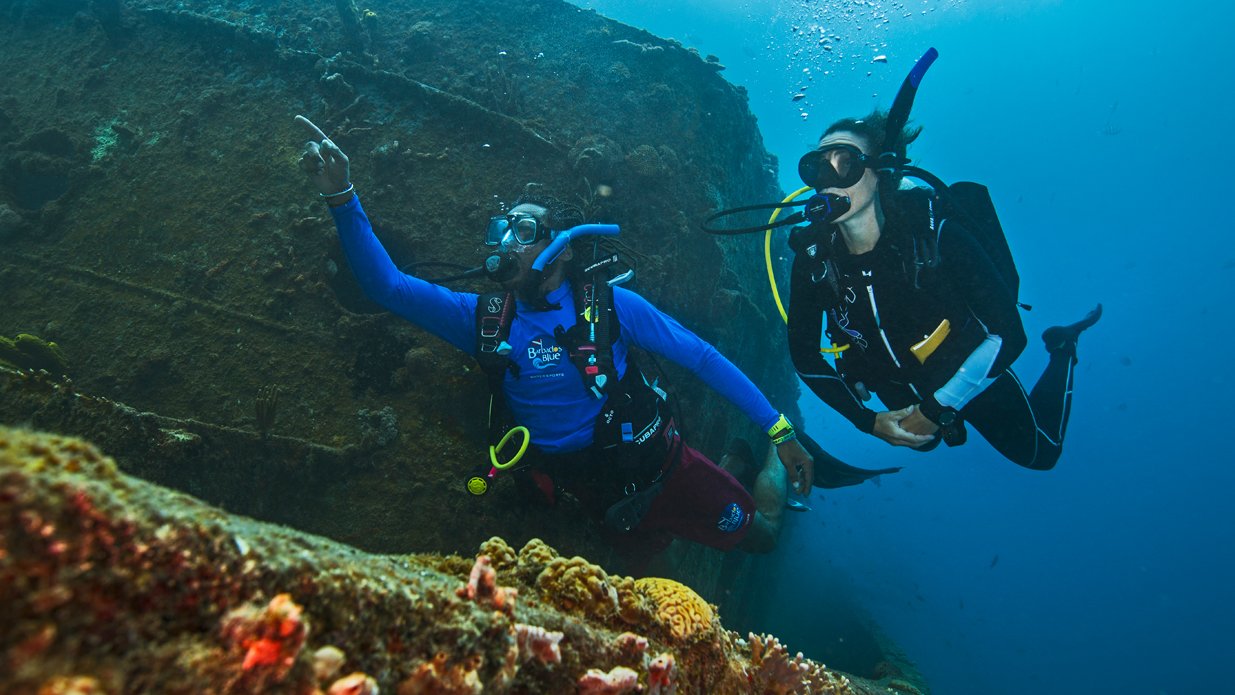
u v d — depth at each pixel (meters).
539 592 1.43
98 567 0.53
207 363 3.45
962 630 28.72
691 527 3.33
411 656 0.81
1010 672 29.70
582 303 2.90
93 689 0.48
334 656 0.67
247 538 0.70
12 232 3.78
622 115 4.75
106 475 0.63
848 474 4.25
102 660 0.52
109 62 4.59
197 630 0.60
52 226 3.84
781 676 1.90
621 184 4.43
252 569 0.66
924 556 33.28
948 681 22.39
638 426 2.93
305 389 3.46
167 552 0.59
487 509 3.45
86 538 0.53
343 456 3.27
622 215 4.42
